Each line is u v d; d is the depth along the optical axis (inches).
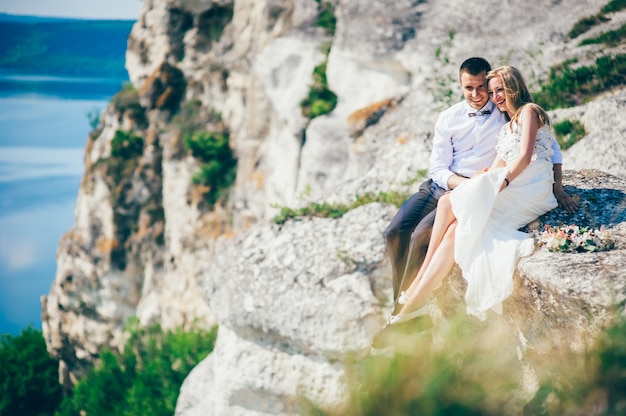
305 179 670.5
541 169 227.9
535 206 229.9
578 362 122.6
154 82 1017.5
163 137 1002.1
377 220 345.4
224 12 1008.2
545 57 481.1
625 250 210.8
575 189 257.4
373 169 391.5
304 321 321.7
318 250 341.1
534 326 210.5
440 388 108.6
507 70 228.8
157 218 997.2
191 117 990.4
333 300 320.5
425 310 231.6
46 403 1041.5
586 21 498.9
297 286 331.3
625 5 496.1
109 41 7229.3
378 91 628.7
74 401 798.5
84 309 1025.5
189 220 942.4
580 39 484.7
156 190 998.4
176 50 1028.5
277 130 792.3
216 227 919.0
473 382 111.3
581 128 386.3
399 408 108.7
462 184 222.7
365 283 324.2
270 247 354.6
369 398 112.4
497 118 242.7
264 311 333.4
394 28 604.4
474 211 217.6
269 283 338.3
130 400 676.1
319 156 660.7
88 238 1019.9
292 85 738.2
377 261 329.4
